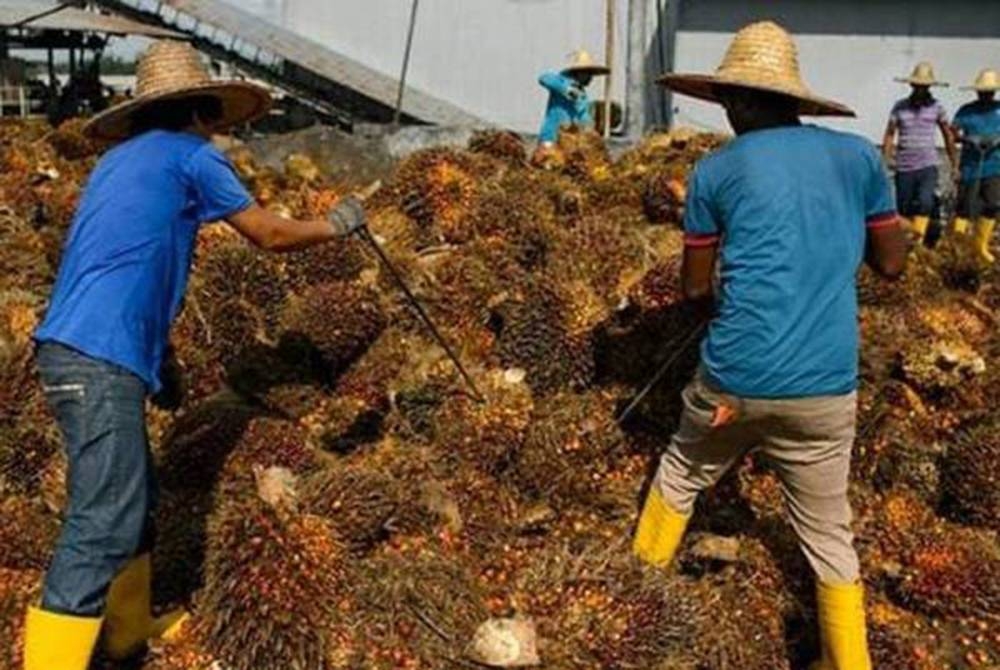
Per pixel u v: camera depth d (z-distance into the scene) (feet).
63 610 12.03
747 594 15.01
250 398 18.81
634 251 22.99
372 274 22.33
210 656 13.38
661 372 17.58
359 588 14.11
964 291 26.17
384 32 85.15
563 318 19.36
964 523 17.11
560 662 13.48
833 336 12.94
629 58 56.80
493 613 14.19
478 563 15.24
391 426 18.45
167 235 12.52
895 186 40.01
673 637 13.82
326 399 19.16
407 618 13.85
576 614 13.99
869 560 15.83
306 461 16.83
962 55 72.38
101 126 13.79
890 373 19.84
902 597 15.30
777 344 12.83
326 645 13.30
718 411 13.39
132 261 12.29
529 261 23.31
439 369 19.30
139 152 12.74
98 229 12.39
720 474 14.58
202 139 13.11
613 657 13.55
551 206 25.84
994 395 19.80
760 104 13.65
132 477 12.23
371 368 19.67
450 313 20.94
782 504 16.58
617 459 17.38
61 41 90.84
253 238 13.17
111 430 12.03
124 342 12.19
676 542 14.98
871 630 14.39
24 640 13.08
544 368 18.99
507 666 13.28
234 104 14.05
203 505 15.89
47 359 12.22
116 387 12.10
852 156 13.29
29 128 36.40
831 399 12.99
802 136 13.29
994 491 16.87
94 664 13.55
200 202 12.80
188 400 18.80
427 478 16.63
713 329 13.44
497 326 20.47
